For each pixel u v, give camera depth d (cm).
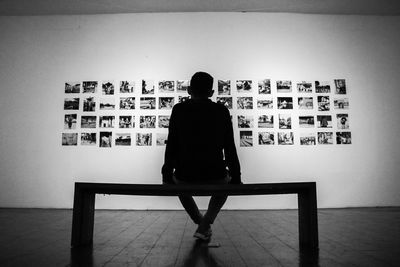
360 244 147
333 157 361
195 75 161
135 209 347
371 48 390
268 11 390
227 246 144
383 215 278
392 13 395
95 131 363
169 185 128
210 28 387
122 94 371
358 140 366
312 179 356
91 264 110
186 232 188
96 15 391
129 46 383
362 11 390
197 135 149
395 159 364
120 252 130
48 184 353
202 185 127
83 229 146
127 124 364
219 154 151
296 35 389
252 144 360
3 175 355
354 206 353
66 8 378
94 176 354
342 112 371
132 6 375
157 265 108
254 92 372
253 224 227
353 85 379
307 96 374
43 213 296
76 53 382
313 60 384
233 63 380
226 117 155
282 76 378
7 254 125
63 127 364
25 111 368
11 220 243
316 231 140
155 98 370
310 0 366
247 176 354
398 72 385
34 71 378
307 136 364
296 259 117
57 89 373
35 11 384
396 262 112
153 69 378
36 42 385
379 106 376
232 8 382
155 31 387
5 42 385
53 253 127
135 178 354
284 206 350
